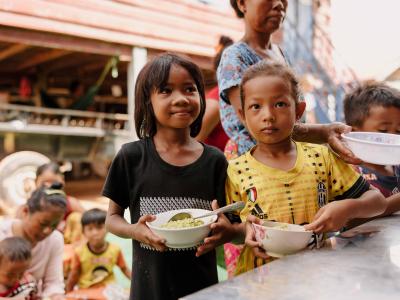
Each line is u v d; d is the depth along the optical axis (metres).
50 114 7.12
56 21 4.60
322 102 6.32
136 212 1.17
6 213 4.89
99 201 6.17
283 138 1.13
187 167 1.16
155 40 5.57
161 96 1.13
